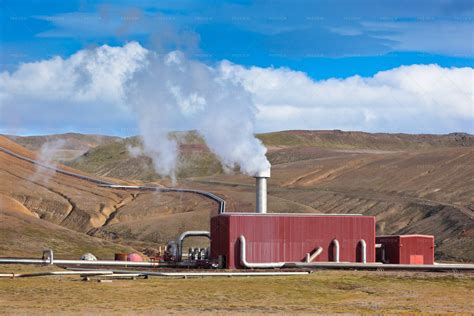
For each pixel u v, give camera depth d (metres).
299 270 97.06
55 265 104.75
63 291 72.94
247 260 102.06
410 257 112.56
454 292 75.31
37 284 78.62
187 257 118.06
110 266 106.12
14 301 66.12
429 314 58.25
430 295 73.31
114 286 77.50
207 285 79.19
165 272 91.25
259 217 103.19
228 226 102.06
